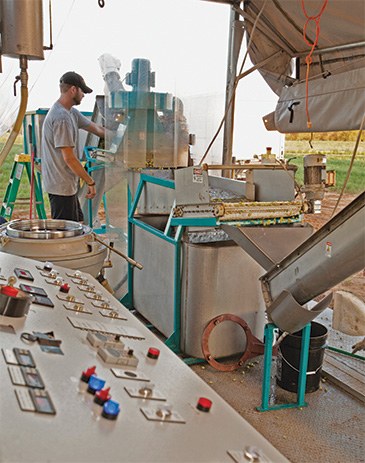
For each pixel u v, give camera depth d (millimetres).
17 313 1004
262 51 3928
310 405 2482
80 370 835
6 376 762
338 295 3359
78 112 4082
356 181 9711
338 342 3197
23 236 2154
